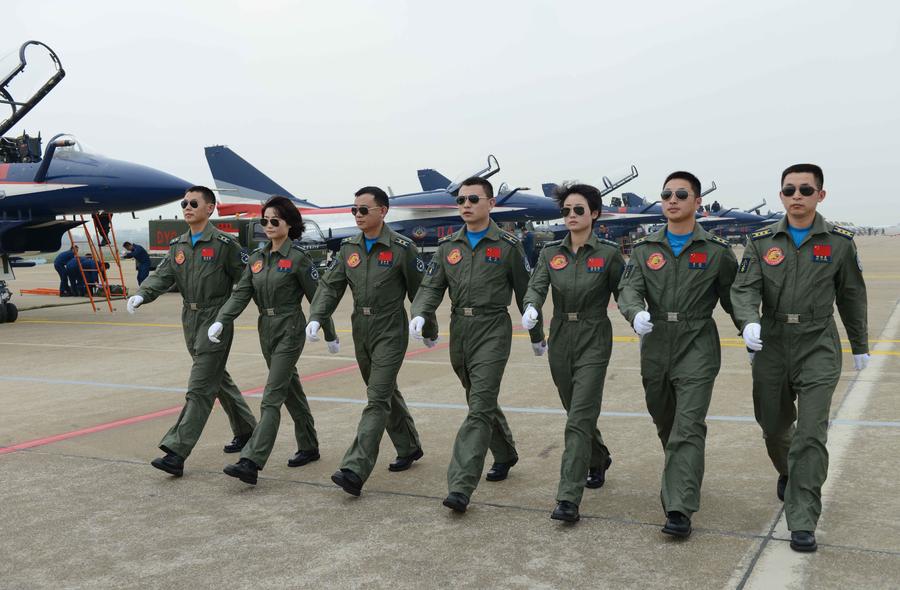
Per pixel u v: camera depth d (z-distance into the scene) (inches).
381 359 169.0
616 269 151.9
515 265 161.6
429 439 213.0
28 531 146.5
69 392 293.7
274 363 178.5
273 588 119.6
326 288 176.7
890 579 116.5
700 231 144.6
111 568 128.6
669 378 145.7
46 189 530.9
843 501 152.0
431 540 138.5
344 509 156.8
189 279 195.6
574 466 145.8
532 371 318.3
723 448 194.1
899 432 203.0
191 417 181.8
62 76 523.5
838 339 138.9
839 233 135.9
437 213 1117.1
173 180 561.0
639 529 141.5
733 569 122.0
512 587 117.9
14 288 968.3
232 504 161.3
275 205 181.3
